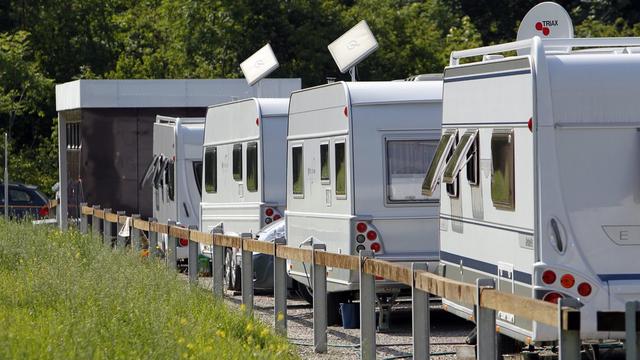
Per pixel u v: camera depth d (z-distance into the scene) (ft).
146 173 191.42
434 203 103.09
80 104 190.90
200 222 163.22
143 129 192.34
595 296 69.00
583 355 77.51
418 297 68.44
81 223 186.39
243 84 195.21
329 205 108.17
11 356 59.67
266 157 139.44
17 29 362.53
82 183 192.95
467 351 81.51
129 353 63.67
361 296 76.48
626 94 69.87
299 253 87.97
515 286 72.28
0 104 296.92
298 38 314.96
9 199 241.35
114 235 189.06
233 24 319.06
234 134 149.18
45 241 136.05
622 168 69.67
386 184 102.99
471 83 79.66
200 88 193.47
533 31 93.97
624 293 68.95
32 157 338.75
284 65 314.35
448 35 327.26
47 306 86.53
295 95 118.32
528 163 70.44
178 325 74.69
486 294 57.47
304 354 84.79
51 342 63.52
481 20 366.22
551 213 69.31
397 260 102.83
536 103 69.67
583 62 70.18
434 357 84.94
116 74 339.98
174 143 167.73
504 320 74.64
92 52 370.12
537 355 77.41
